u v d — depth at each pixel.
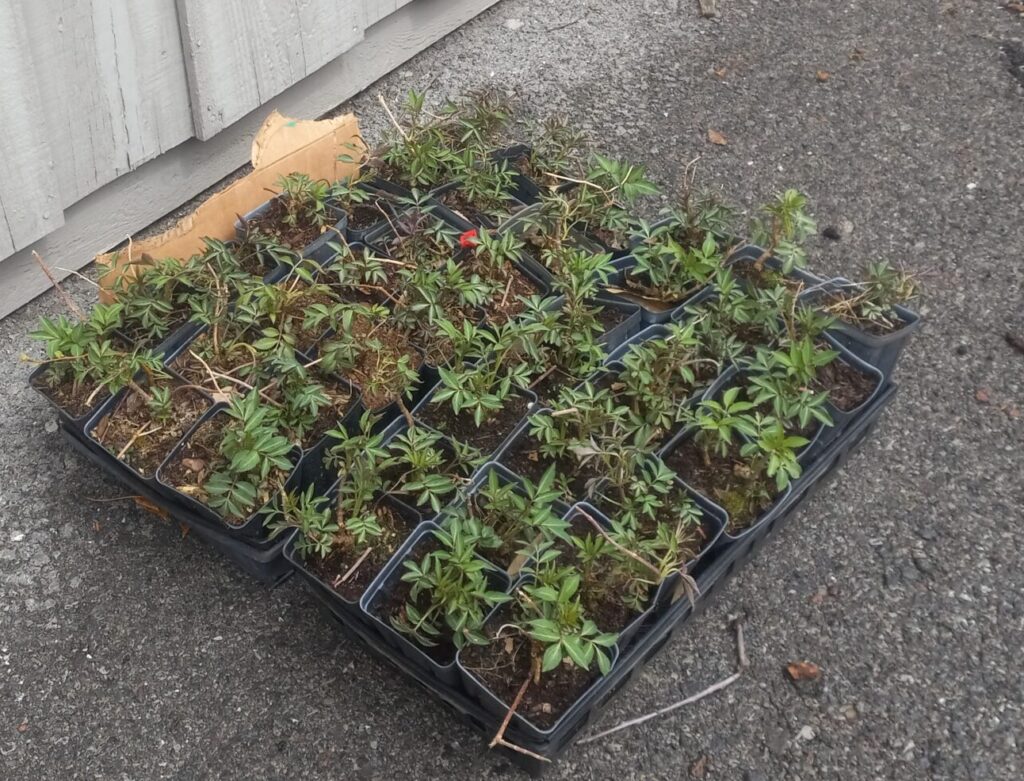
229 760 0.80
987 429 1.02
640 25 1.54
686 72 1.45
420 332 0.98
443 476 0.84
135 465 0.89
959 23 1.54
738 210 1.20
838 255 1.19
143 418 0.92
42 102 1.00
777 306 0.95
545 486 0.81
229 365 0.96
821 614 0.88
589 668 0.76
